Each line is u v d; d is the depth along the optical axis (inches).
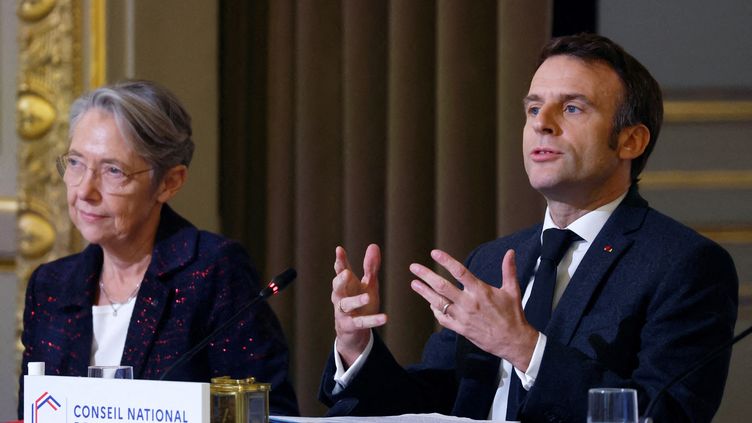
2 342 454.6
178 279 278.7
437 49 411.8
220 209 442.6
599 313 234.1
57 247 442.0
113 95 274.8
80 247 442.6
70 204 277.3
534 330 213.0
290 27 439.2
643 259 235.8
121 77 434.9
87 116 277.0
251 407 185.0
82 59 439.5
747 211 403.5
